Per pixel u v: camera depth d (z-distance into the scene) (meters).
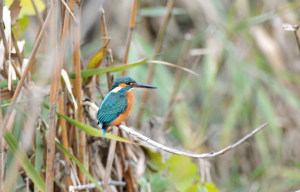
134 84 8.15
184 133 11.85
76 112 8.31
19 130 7.46
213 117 13.75
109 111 7.50
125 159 8.59
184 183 9.16
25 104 7.54
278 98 13.23
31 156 7.72
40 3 8.72
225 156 13.58
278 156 12.55
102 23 7.65
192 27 14.77
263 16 11.69
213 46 12.05
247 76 12.24
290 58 12.74
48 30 6.75
